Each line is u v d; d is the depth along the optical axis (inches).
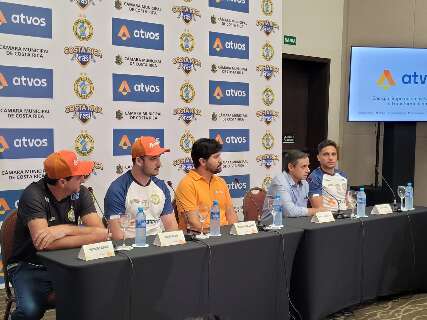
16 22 141.9
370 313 126.6
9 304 100.0
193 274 91.2
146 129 170.1
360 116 216.2
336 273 117.1
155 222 118.2
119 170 163.9
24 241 96.3
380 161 237.0
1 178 141.4
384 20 235.6
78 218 101.8
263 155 203.6
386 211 133.9
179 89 177.9
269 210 134.7
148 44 169.0
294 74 238.8
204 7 183.2
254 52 198.7
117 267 81.2
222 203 134.1
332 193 149.9
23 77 143.8
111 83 161.0
